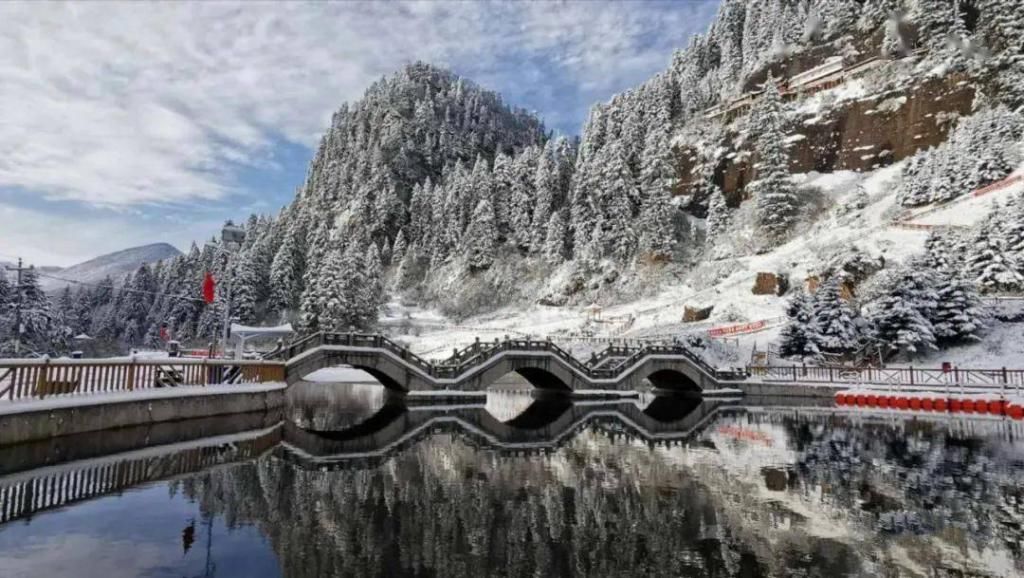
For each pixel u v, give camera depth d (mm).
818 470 17594
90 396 19125
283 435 24516
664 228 88625
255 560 9383
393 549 10156
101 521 11352
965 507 13211
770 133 84438
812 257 69250
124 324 118250
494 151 192125
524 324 87000
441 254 119312
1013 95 75125
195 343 88938
